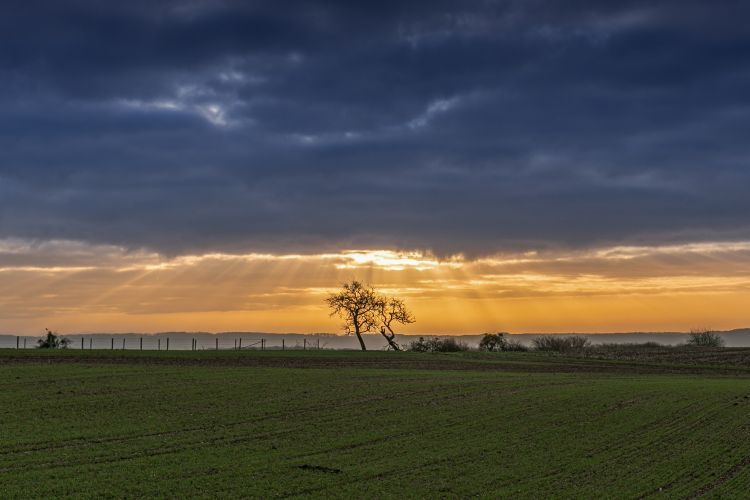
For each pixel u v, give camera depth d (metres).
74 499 18.16
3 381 37.72
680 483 21.53
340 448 25.14
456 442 26.58
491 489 20.42
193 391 36.97
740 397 40.44
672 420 32.38
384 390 39.88
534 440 27.28
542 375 53.44
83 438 25.41
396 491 19.92
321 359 63.84
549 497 19.73
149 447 24.36
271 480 20.64
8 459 22.06
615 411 34.44
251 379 42.69
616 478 21.92
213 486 19.83
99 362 50.53
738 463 24.14
